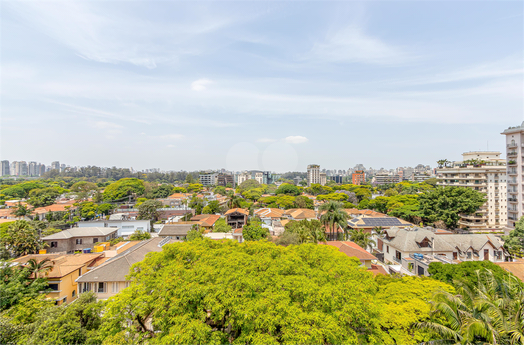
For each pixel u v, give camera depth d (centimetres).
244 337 1454
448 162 8825
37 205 9550
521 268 2995
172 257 2036
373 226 6147
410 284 2189
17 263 3117
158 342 1397
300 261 1967
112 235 5528
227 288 1562
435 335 1661
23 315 2158
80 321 1916
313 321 1447
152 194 13838
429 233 4019
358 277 1828
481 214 7225
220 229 6450
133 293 1717
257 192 14388
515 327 1584
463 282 2292
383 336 1576
